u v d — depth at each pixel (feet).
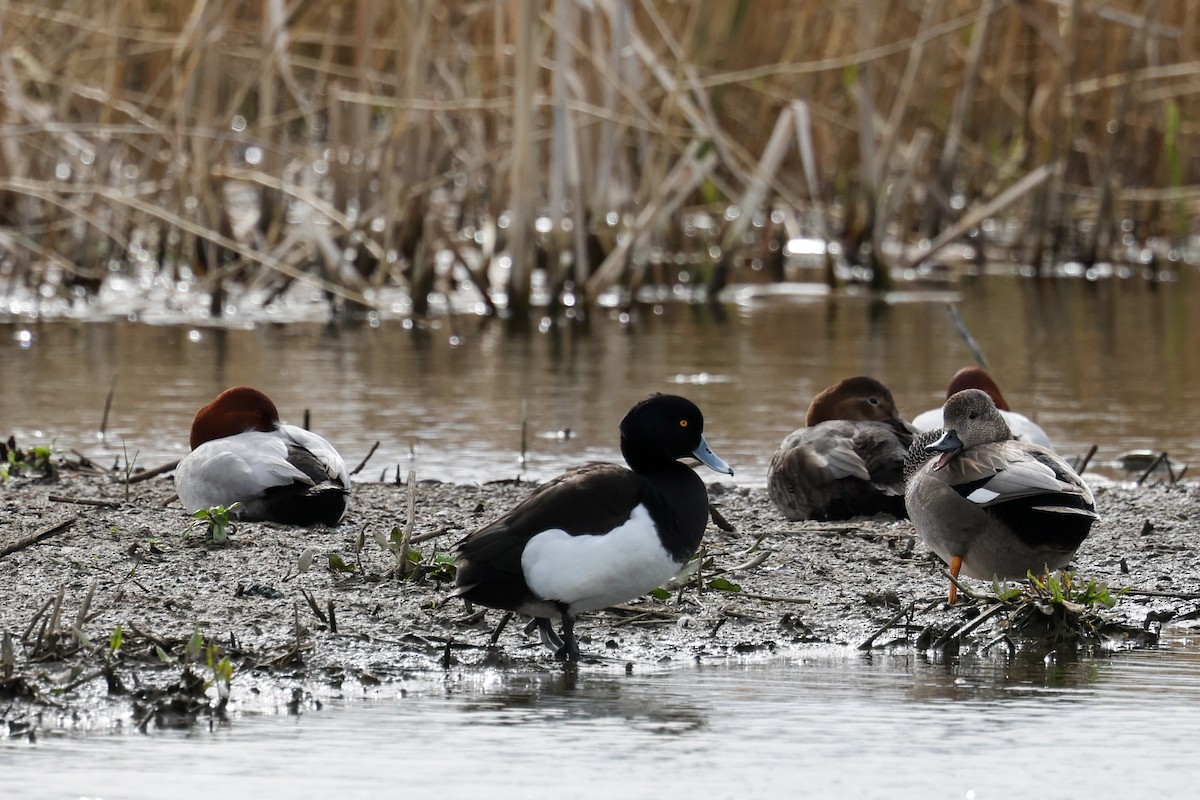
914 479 28.17
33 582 28.07
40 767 20.20
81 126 65.46
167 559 29.60
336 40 72.02
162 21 81.05
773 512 35.91
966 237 93.50
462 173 72.54
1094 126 93.91
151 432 45.19
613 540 24.12
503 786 19.60
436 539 31.91
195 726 21.85
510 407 50.08
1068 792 19.49
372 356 60.34
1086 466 41.93
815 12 84.43
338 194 74.28
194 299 72.23
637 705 22.90
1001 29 92.58
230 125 73.87
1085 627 26.71
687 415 25.63
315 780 19.79
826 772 20.12
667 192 73.10
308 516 32.22
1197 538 33.40
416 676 24.22
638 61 77.15
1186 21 90.79
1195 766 20.42
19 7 70.59
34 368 56.03
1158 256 94.38
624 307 73.20
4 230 73.10
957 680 24.31
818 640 26.55
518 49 67.05
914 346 63.41
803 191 92.84
